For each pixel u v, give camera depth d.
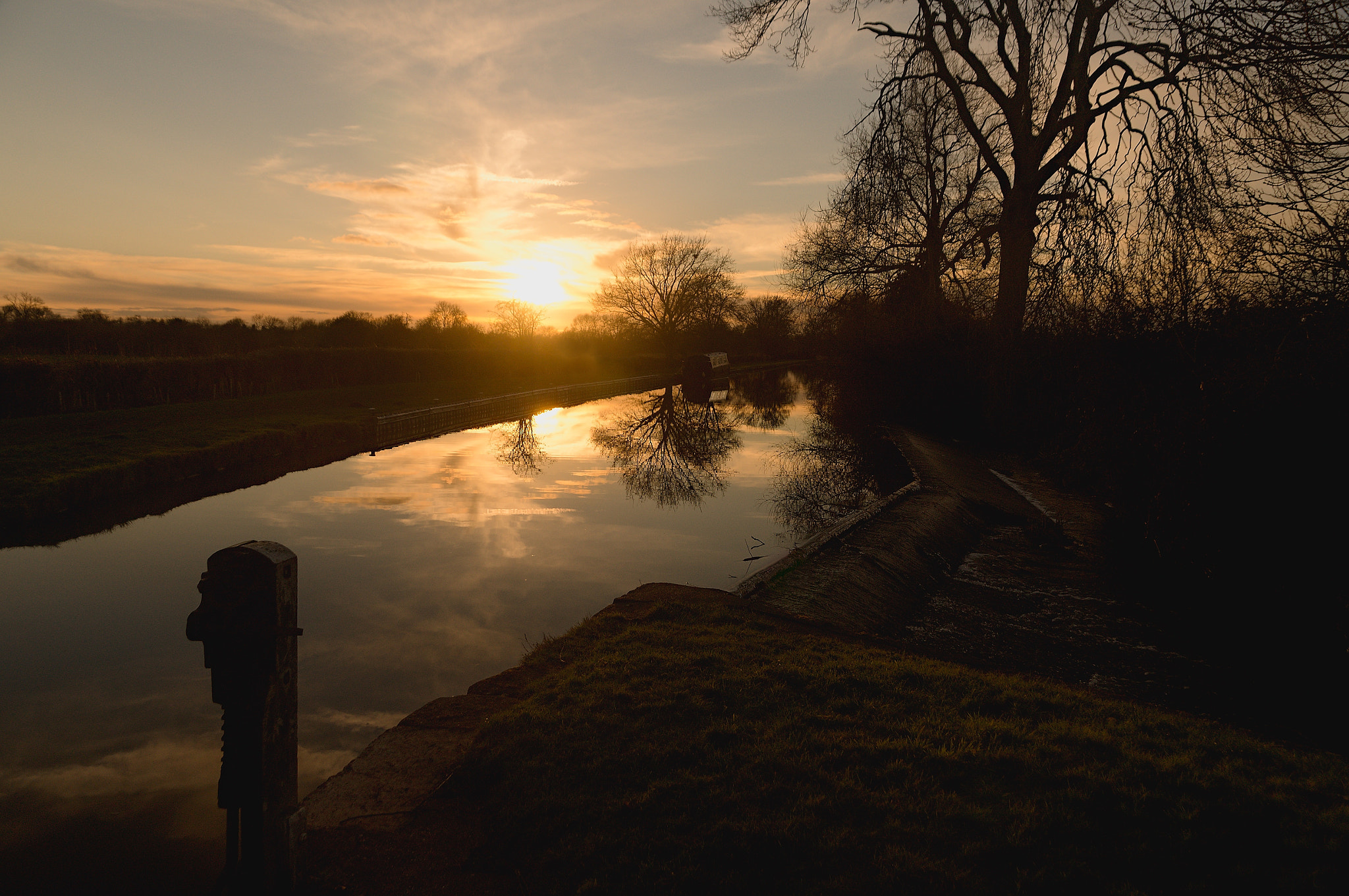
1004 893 2.95
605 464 21.27
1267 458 7.78
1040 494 16.81
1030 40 19.12
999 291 20.31
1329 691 6.81
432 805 3.69
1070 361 12.83
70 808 4.68
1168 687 6.97
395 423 24.64
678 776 3.77
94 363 23.00
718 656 5.46
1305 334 6.92
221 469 16.73
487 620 8.22
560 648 5.79
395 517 13.52
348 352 36.19
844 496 17.17
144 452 15.47
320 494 15.31
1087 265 14.23
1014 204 19.58
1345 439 7.04
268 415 22.62
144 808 4.69
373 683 6.56
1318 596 7.71
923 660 5.81
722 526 13.61
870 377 28.75
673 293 81.00
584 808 3.54
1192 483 8.67
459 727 4.52
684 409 40.53
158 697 6.40
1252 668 7.36
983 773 3.82
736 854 3.18
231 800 2.85
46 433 17.42
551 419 33.88
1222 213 9.64
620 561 10.84
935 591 9.70
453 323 60.91
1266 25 7.71
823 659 5.51
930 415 27.38
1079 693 5.40
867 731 4.27
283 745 2.94
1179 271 9.13
